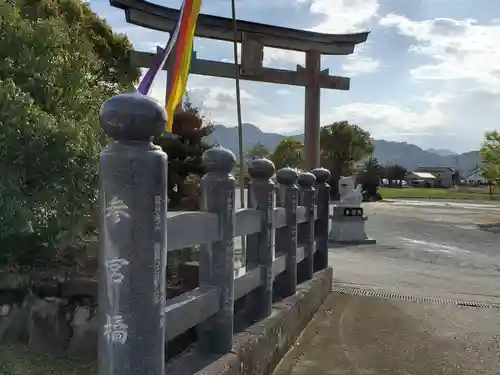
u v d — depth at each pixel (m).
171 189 7.64
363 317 5.64
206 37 10.16
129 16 9.07
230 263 3.05
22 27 3.78
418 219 21.00
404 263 9.91
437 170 104.50
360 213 13.06
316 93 11.45
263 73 10.79
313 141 11.55
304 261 5.89
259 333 3.53
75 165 3.42
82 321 3.87
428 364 4.22
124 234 1.84
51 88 3.76
